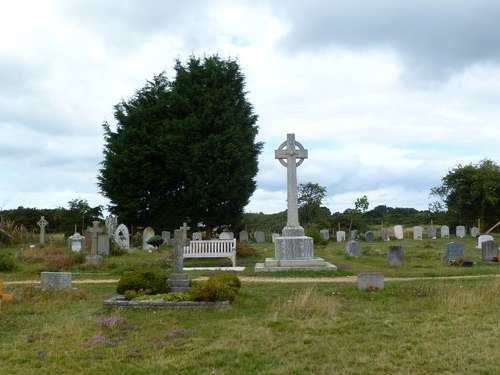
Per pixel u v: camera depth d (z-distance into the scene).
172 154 42.78
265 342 10.81
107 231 40.38
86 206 54.16
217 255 28.06
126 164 43.81
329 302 14.28
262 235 53.12
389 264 27.20
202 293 14.63
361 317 13.01
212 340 11.13
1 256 26.50
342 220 63.59
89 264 26.78
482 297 14.70
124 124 46.06
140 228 46.94
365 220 76.44
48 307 15.27
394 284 18.14
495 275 21.34
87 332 12.05
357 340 10.88
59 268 26.33
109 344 10.97
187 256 27.97
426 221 79.94
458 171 64.12
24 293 17.22
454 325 11.91
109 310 14.34
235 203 43.94
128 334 11.90
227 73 46.81
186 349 10.55
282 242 25.11
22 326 12.98
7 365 9.73
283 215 74.50
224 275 17.28
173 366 9.41
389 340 10.81
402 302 15.04
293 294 16.84
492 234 55.19
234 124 44.16
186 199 43.41
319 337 11.16
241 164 43.41
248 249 34.00
